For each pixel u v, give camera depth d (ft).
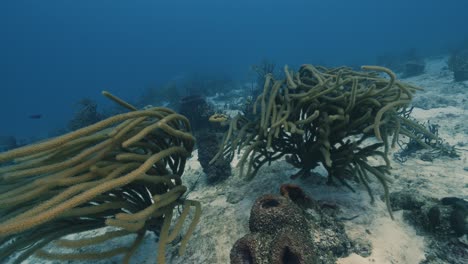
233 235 9.95
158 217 9.14
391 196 10.82
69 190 6.20
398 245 8.75
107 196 8.07
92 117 33.86
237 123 12.21
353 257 8.24
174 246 10.03
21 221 5.29
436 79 39.47
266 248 7.58
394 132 9.70
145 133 7.64
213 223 10.78
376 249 8.55
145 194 9.31
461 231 8.41
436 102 25.66
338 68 12.34
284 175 13.26
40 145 6.45
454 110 23.31
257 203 8.52
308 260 7.08
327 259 7.90
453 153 14.99
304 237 7.70
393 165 14.53
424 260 8.28
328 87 10.11
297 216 7.94
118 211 8.68
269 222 7.84
